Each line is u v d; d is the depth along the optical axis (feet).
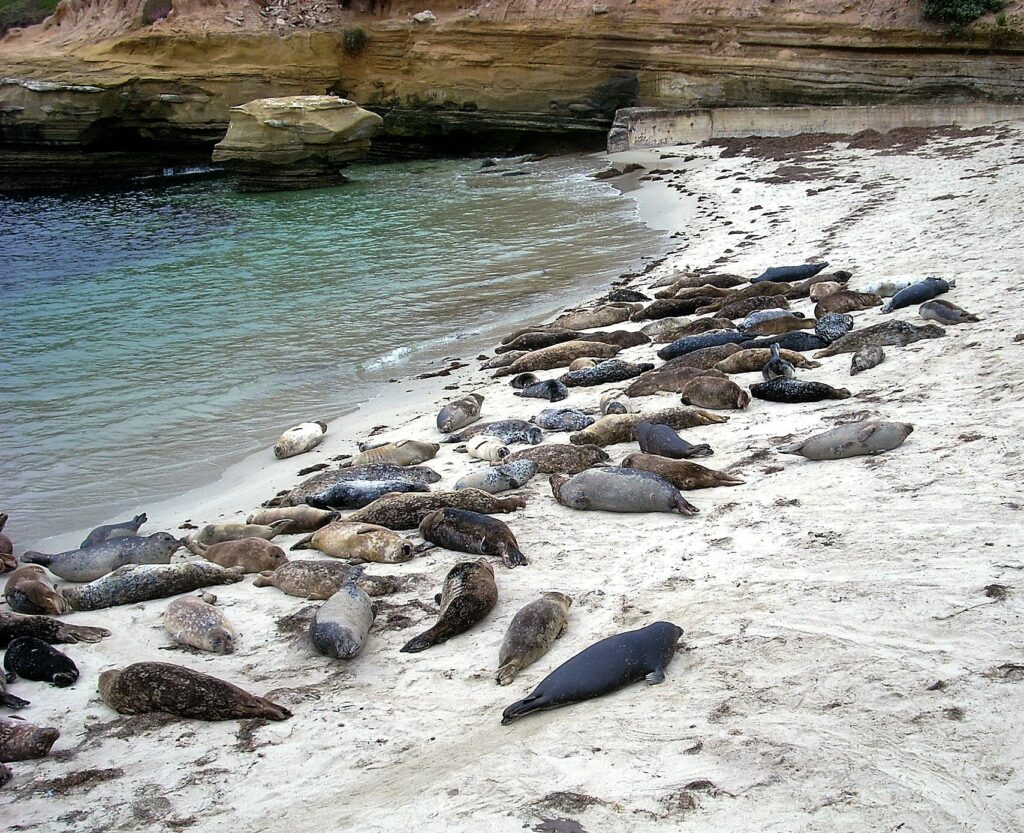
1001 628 17.06
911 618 17.98
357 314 58.49
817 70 108.06
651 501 25.95
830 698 16.02
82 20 159.94
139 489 35.91
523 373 42.24
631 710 16.71
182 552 28.07
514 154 137.90
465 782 15.34
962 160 78.02
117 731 18.66
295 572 24.98
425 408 41.06
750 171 91.25
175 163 149.07
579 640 19.76
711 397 33.94
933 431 27.30
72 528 33.04
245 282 69.97
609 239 72.95
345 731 17.69
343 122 120.37
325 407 43.34
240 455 38.60
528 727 16.78
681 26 118.73
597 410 36.70
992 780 13.46
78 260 84.43
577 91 127.03
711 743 15.31
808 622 18.60
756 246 62.49
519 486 29.89
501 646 19.62
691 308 49.14
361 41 143.95
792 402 33.12
